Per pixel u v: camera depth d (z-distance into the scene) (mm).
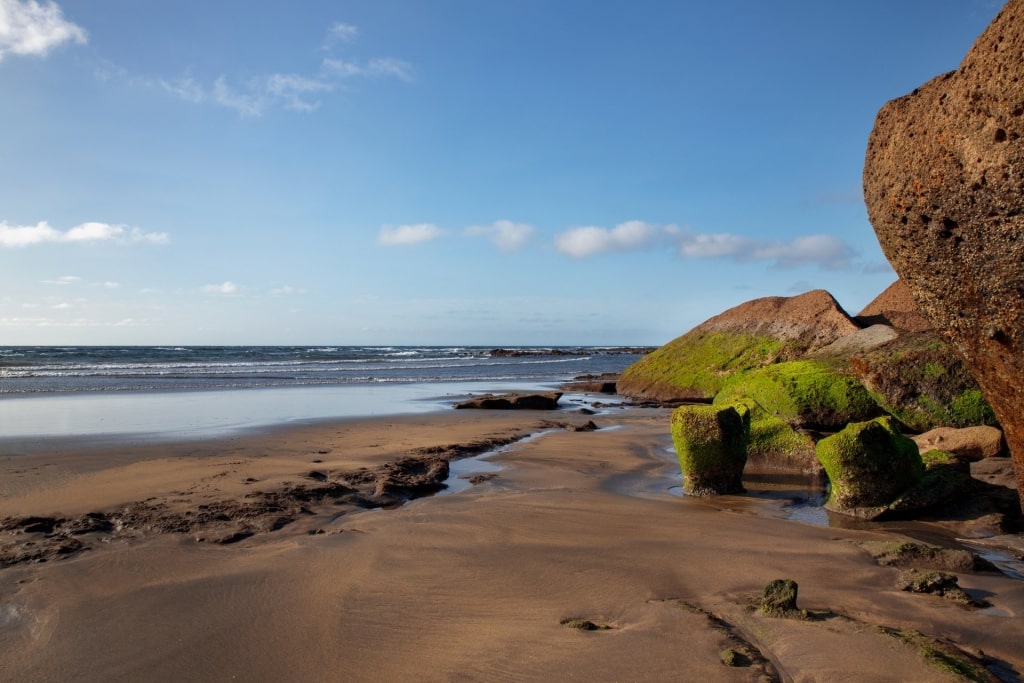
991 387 4516
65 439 12633
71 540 6129
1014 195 3602
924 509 7438
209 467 9766
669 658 3879
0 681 3750
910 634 4129
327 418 16938
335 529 6781
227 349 101312
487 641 4188
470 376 39188
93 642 4215
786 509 8039
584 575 5422
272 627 4430
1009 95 3451
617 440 13703
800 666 3773
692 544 6348
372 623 4488
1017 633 4305
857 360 11461
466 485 9289
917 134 4215
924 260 4504
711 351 24062
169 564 5605
